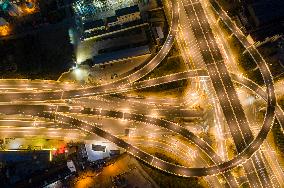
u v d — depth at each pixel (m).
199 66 199.12
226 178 178.12
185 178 179.75
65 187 180.12
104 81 197.62
